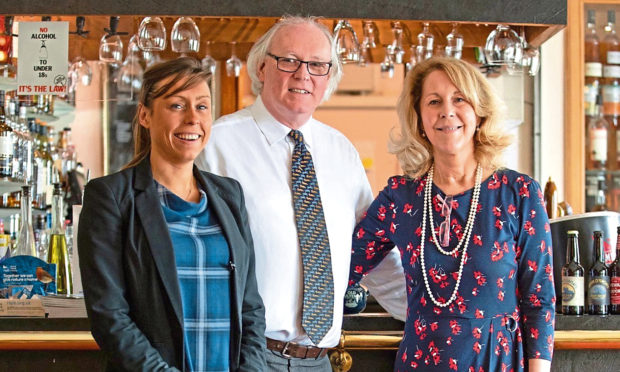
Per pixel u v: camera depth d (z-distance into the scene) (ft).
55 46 10.81
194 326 7.10
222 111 16.72
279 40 8.75
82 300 9.53
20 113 12.67
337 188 8.98
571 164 16.24
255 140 8.86
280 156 8.82
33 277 9.84
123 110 17.13
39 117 14.55
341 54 10.98
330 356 9.59
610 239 10.23
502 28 10.89
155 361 6.86
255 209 8.55
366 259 9.25
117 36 11.73
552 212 11.84
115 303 6.93
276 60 8.71
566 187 16.30
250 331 7.58
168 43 13.47
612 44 16.34
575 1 16.19
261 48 8.96
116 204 7.11
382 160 22.39
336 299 8.65
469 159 8.61
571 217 10.22
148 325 7.00
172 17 10.88
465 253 8.32
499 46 10.86
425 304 8.45
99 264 6.98
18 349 9.42
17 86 10.84
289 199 8.68
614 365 9.71
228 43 13.93
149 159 7.52
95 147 17.15
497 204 8.38
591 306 9.91
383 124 22.40
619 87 16.35
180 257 7.13
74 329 9.52
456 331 8.25
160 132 7.37
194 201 7.53
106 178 7.25
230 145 8.81
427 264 8.46
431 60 8.72
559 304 10.24
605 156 16.26
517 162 16.28
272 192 8.64
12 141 11.30
